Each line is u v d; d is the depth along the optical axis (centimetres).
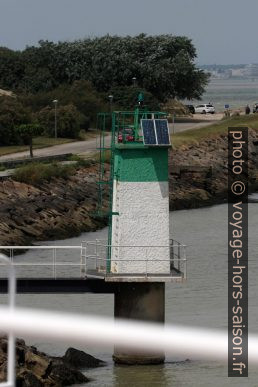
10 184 14038
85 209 13675
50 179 14738
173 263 6047
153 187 5800
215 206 16038
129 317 5722
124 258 5769
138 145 5772
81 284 5753
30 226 12362
